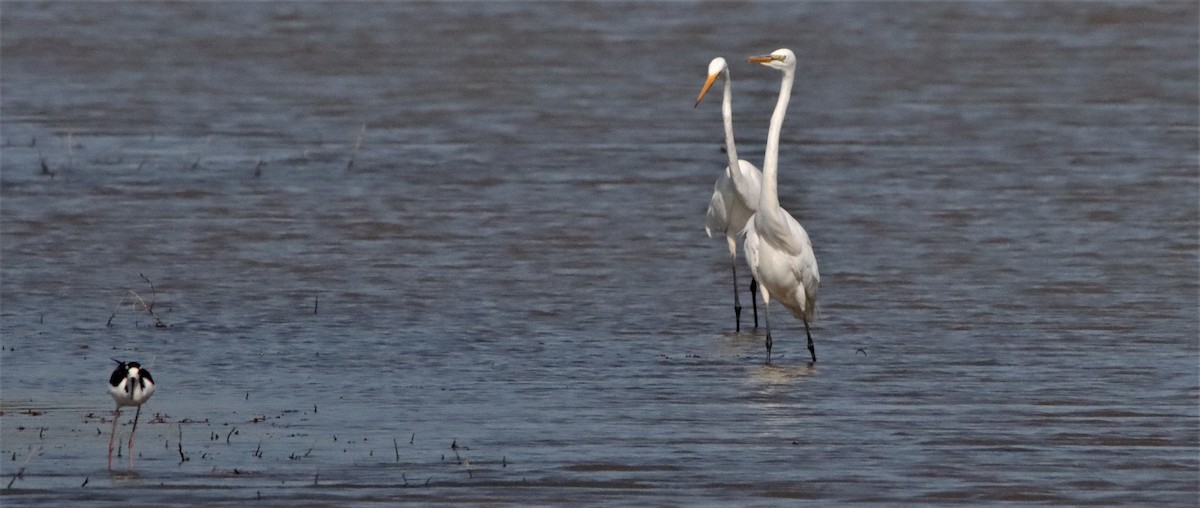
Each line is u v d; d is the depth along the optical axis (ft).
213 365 44.86
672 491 33.55
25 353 45.78
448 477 34.32
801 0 162.30
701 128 92.73
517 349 47.26
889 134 89.92
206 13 152.66
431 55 125.08
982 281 56.59
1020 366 45.19
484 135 89.97
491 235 64.18
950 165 80.28
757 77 114.73
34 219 65.77
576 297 54.44
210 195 71.92
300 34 138.00
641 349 47.50
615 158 82.74
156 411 39.73
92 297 53.31
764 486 33.94
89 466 34.65
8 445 36.22
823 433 38.22
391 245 62.18
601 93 106.42
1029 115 96.73
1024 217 67.67
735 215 51.16
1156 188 74.08
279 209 69.00
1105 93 105.50
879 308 52.85
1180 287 55.52
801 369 44.98
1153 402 41.11
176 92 106.52
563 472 34.81
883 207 69.97
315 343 47.70
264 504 32.24
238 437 37.29
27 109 98.07
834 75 115.44
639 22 146.00
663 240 63.57
